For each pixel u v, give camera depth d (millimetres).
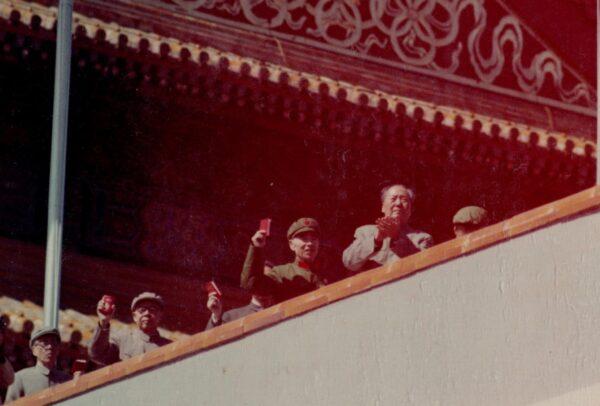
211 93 47312
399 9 49281
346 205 48719
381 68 48719
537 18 50625
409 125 48375
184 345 24344
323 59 48156
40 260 45500
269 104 47750
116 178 47344
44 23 45188
